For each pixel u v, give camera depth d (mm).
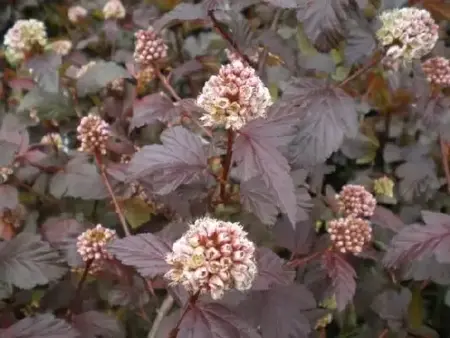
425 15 562
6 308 557
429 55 742
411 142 708
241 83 457
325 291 548
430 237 511
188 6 596
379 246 631
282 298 511
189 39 771
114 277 558
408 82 682
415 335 618
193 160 487
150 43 632
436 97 656
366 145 706
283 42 642
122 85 715
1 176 594
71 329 477
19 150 614
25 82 708
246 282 423
